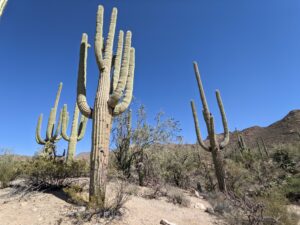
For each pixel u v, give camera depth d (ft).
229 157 62.13
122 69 20.59
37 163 20.93
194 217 20.58
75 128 31.48
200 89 37.93
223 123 37.04
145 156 32.37
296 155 57.00
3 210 16.76
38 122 35.96
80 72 21.33
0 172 23.72
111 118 20.06
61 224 15.10
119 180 26.27
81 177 23.73
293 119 167.22
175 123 33.47
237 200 23.90
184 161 39.86
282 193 34.01
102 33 21.45
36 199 18.53
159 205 21.84
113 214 16.72
